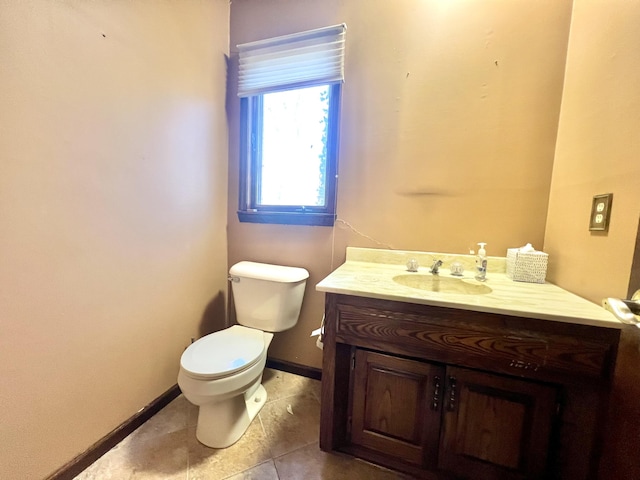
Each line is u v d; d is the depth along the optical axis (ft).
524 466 3.21
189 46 4.97
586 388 2.89
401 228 5.12
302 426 4.62
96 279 3.76
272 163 5.99
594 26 3.46
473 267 4.69
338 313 3.74
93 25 3.50
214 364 4.01
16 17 2.81
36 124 3.03
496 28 4.38
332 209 5.46
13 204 2.90
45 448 3.32
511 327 3.05
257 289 5.29
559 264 3.97
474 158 4.63
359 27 5.07
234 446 4.20
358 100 5.17
